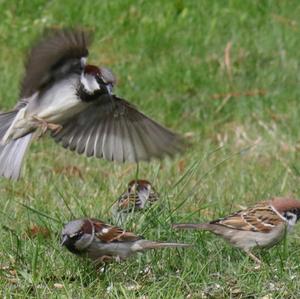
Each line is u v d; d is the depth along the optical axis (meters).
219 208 13.24
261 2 22.44
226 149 17.05
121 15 22.17
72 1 22.75
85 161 16.14
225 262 11.18
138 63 20.45
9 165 9.98
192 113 18.94
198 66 20.14
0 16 22.53
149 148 10.38
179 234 11.70
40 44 9.22
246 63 20.22
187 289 10.38
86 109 10.24
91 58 20.78
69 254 11.01
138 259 11.02
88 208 12.66
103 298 10.07
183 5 22.47
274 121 18.36
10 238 11.63
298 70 20.05
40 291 10.26
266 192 14.19
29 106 9.88
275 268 10.98
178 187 13.88
